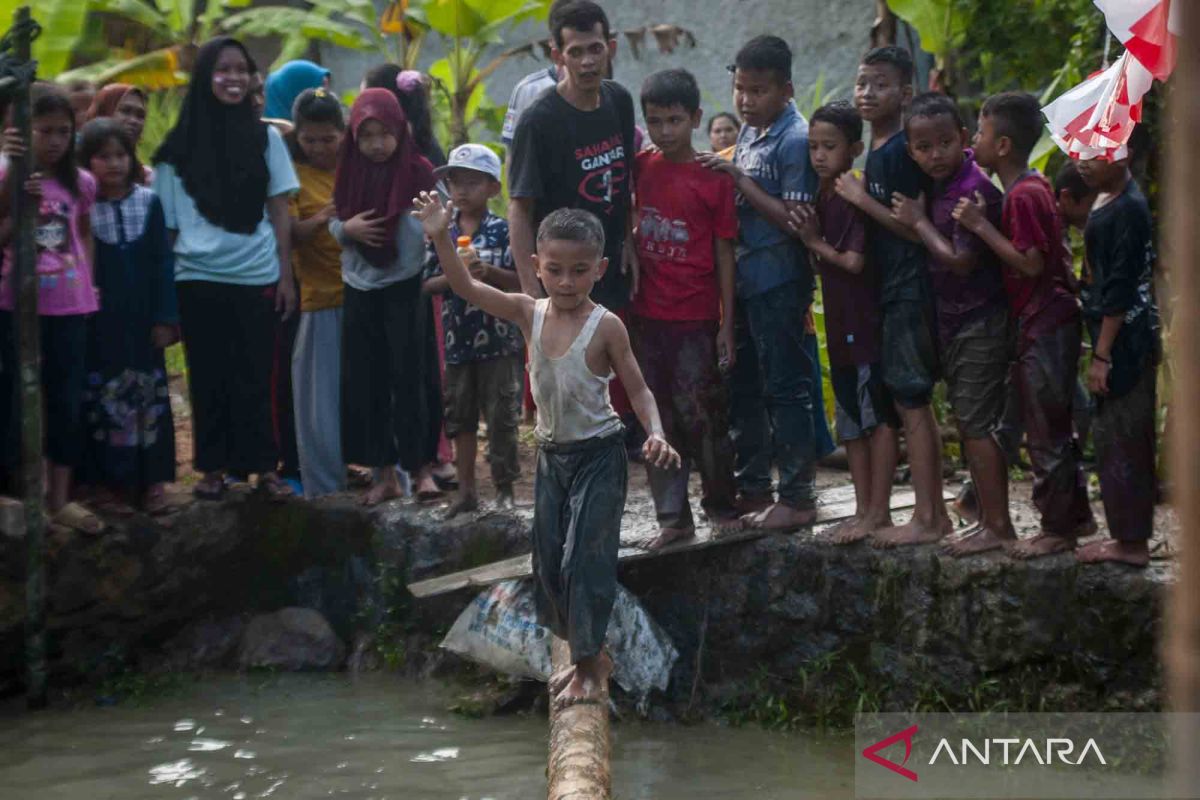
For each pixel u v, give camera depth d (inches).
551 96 239.5
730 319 246.2
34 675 255.9
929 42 351.6
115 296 267.4
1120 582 215.5
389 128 274.4
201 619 289.6
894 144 231.3
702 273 245.1
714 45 444.5
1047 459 223.6
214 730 244.4
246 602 293.0
